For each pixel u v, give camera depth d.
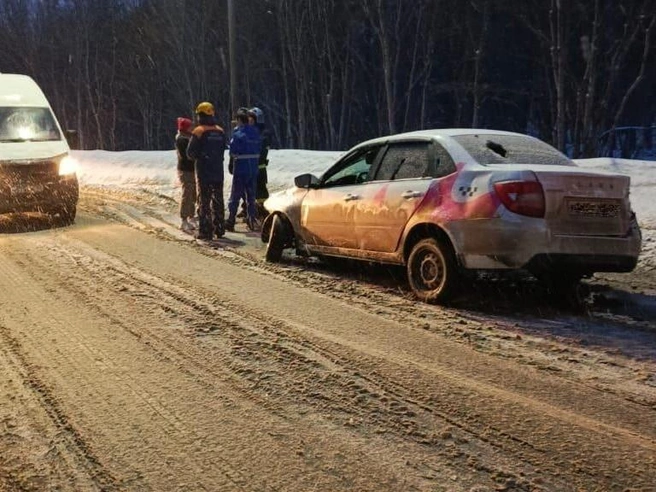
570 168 6.18
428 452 3.51
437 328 5.67
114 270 7.90
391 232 6.81
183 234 10.75
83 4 52.03
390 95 32.81
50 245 9.58
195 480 3.23
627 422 3.86
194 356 4.94
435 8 34.34
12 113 11.91
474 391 4.30
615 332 5.63
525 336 5.49
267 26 40.69
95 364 4.78
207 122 10.21
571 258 5.73
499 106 40.69
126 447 3.56
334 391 4.30
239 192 11.19
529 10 32.22
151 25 43.56
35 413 3.99
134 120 55.78
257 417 3.92
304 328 5.64
